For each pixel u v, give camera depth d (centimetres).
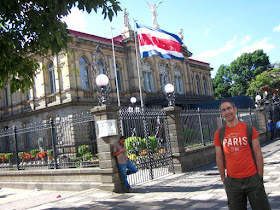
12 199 1035
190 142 1386
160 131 1266
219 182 905
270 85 4366
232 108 393
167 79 3488
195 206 663
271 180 834
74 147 1094
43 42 755
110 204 772
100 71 2780
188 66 3903
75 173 1035
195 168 1304
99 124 938
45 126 1181
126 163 935
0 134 1403
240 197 380
